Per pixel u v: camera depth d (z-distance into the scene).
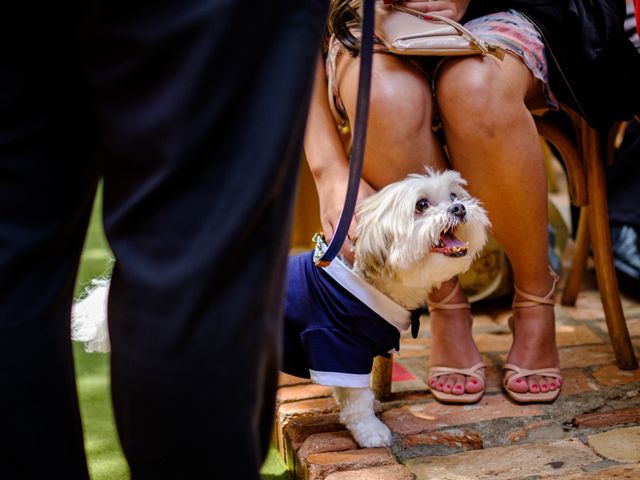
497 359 1.82
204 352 0.69
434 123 1.52
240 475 0.73
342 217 1.11
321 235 1.47
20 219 0.76
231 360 0.70
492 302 2.25
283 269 0.76
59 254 0.80
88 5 0.69
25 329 0.75
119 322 0.72
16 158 0.76
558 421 1.49
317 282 1.38
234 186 0.70
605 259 1.72
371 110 1.41
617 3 1.63
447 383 1.59
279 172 0.71
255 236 0.72
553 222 2.48
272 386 0.80
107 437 1.53
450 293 1.62
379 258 1.35
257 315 0.72
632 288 2.28
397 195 1.33
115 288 0.74
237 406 0.72
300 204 2.68
